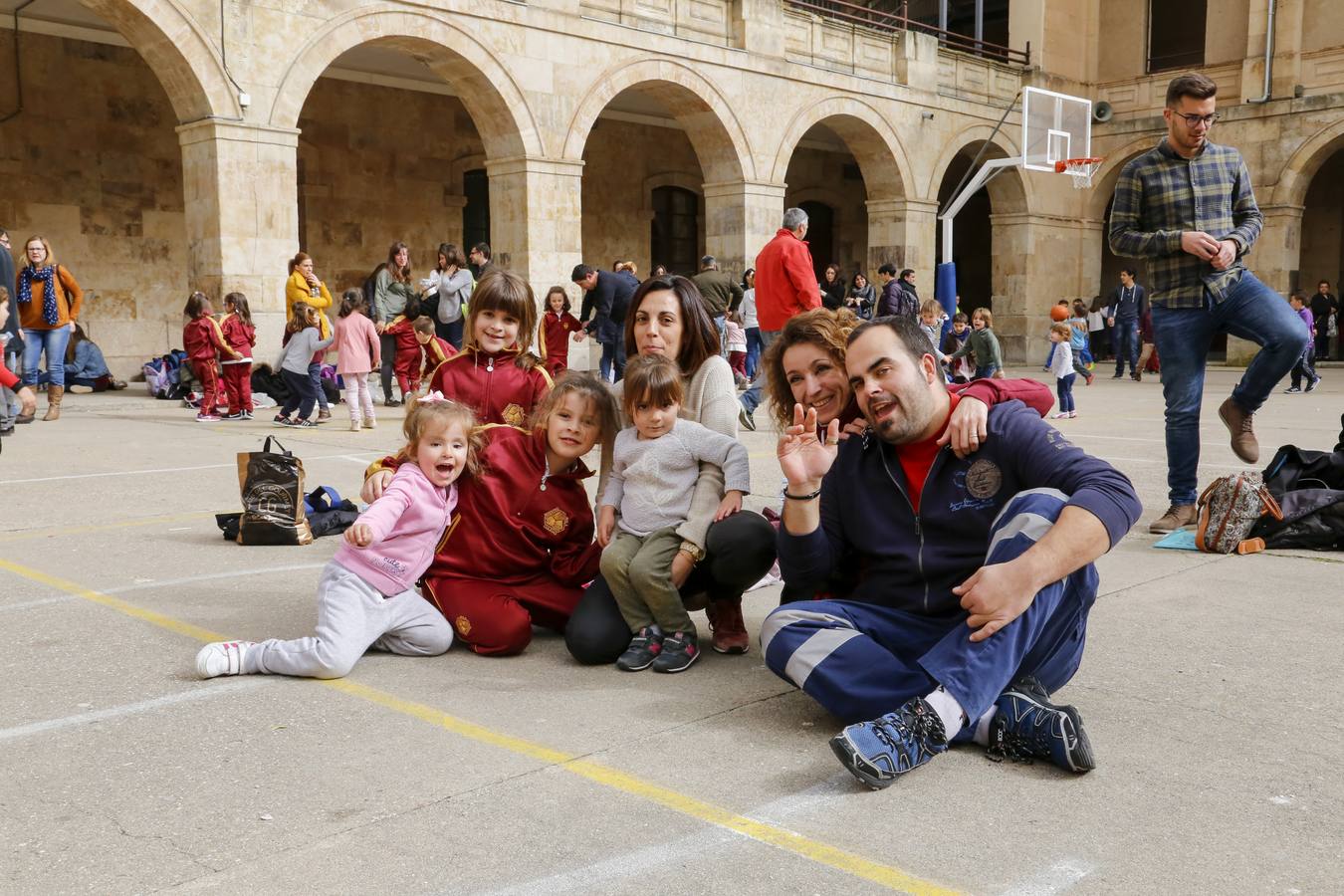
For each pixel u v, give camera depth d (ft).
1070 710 9.63
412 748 10.09
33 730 10.52
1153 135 86.12
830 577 11.70
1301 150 78.28
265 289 47.96
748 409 37.29
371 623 12.50
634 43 60.08
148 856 7.98
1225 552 18.26
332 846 8.13
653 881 7.61
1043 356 87.35
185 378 48.42
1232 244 18.88
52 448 31.99
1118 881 7.61
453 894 7.44
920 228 77.46
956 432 10.42
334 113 65.82
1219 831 8.38
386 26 50.90
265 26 47.29
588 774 9.48
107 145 58.23
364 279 67.72
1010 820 8.58
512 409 15.01
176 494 24.29
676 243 85.61
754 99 66.28
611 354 46.98
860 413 11.83
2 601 15.28
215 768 9.61
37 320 39.37
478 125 57.16
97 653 12.98
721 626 13.38
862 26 73.20
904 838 8.27
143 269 59.98
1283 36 78.54
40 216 56.24
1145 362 81.25
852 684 10.14
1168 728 10.57
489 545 13.21
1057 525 9.46
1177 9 86.74
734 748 10.11
